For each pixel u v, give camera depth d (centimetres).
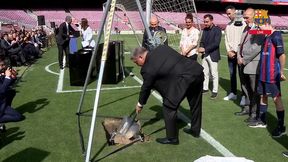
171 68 448
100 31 475
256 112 564
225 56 1656
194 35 715
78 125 543
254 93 559
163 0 775
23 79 993
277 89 492
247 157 440
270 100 725
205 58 755
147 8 712
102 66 422
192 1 746
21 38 1388
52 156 446
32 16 4531
